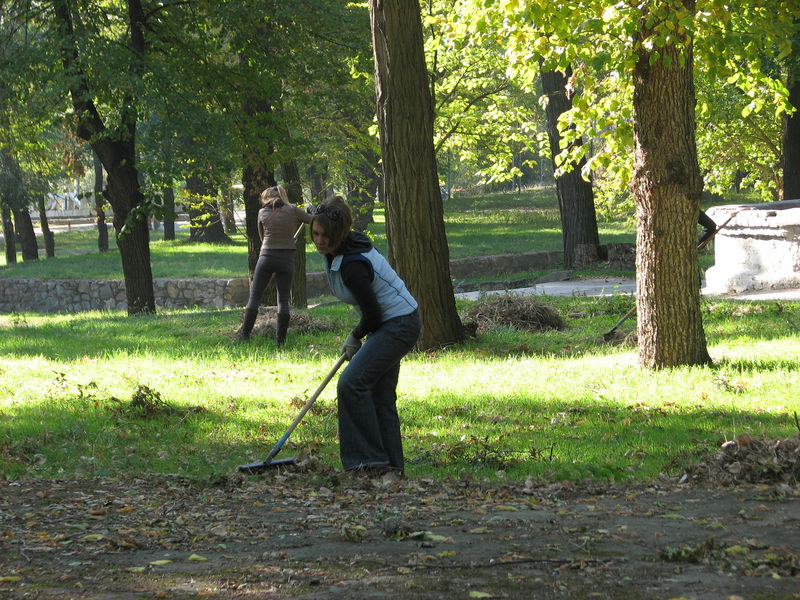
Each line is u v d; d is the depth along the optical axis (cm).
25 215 4288
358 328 563
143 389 852
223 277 2972
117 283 3050
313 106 1970
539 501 485
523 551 350
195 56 1909
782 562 318
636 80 1005
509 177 2708
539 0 960
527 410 853
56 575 326
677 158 1002
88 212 7894
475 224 4909
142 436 745
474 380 1018
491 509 453
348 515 441
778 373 970
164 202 1977
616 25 901
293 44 1850
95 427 761
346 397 561
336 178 3366
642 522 407
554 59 1011
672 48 968
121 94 1780
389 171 1245
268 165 1894
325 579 313
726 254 1798
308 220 1305
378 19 1213
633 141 1091
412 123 1230
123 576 323
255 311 1323
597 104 1163
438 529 402
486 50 2386
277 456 664
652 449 664
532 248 3669
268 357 1219
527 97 3331
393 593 292
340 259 546
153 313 2011
